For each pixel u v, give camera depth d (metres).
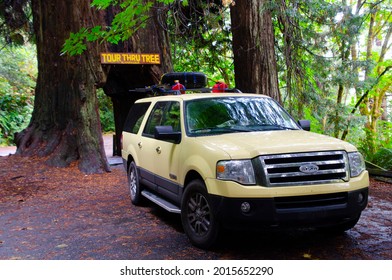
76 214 7.08
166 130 5.59
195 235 5.05
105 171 11.48
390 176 9.48
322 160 4.62
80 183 10.02
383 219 6.25
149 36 12.97
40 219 6.80
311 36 11.20
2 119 26.23
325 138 5.11
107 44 12.52
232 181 4.46
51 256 4.91
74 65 11.81
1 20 15.76
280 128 5.80
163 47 13.30
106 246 5.25
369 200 7.59
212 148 4.83
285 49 11.10
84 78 11.77
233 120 5.79
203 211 4.95
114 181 10.31
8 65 29.14
